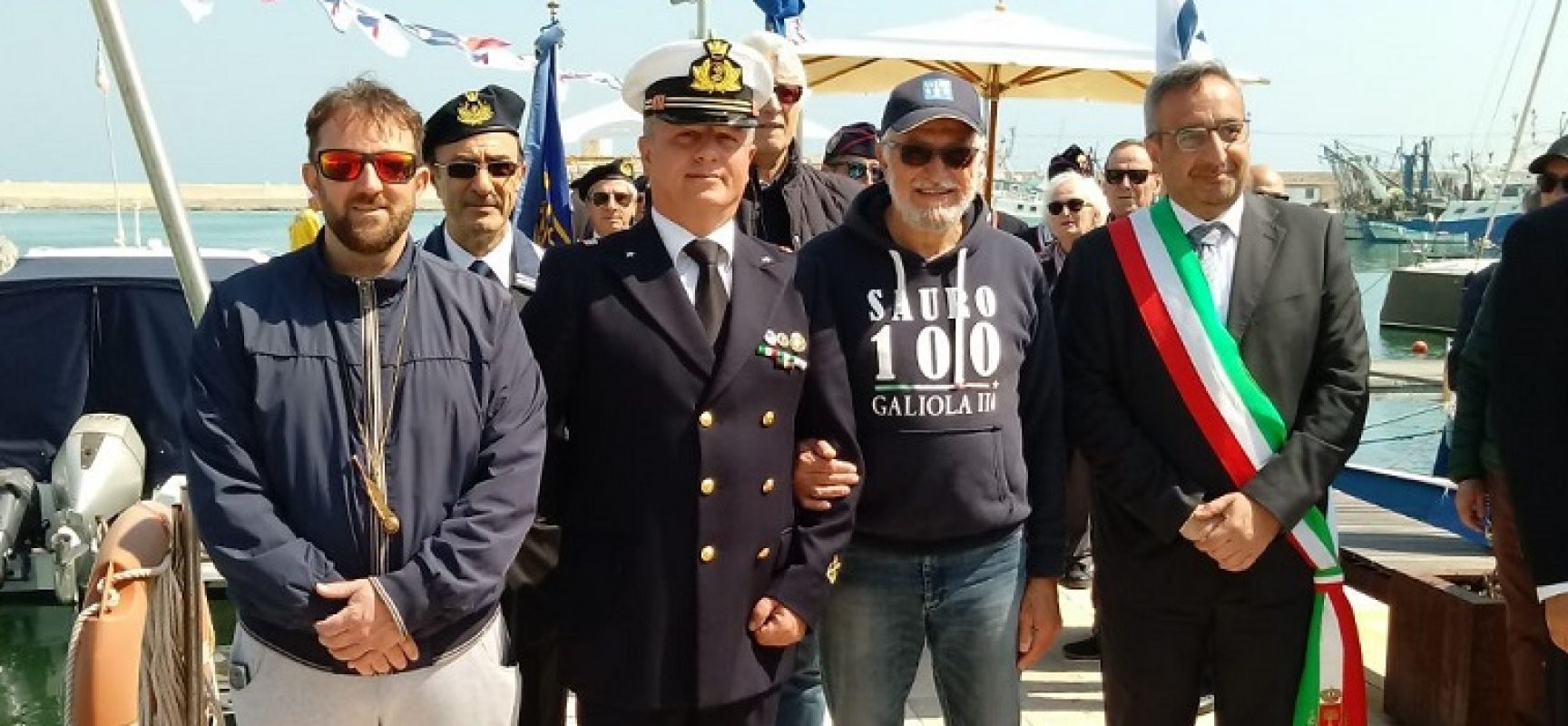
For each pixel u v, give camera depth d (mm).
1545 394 2273
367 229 2252
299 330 2250
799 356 2496
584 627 2428
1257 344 2727
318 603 2131
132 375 5285
